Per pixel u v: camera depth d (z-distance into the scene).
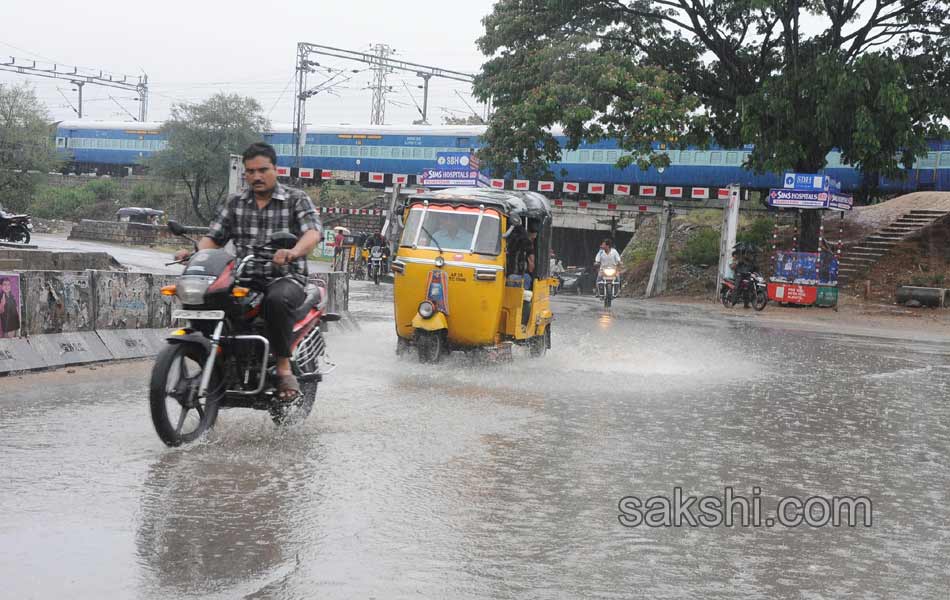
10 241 33.59
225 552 4.06
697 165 43.88
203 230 6.72
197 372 6.24
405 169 53.56
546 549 4.35
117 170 76.50
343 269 34.69
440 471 5.75
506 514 4.89
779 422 8.27
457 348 11.26
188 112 69.56
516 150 33.25
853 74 28.34
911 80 30.02
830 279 30.06
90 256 18.91
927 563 4.42
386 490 5.23
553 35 33.19
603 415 8.14
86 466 5.40
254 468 5.55
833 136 30.52
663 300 33.44
